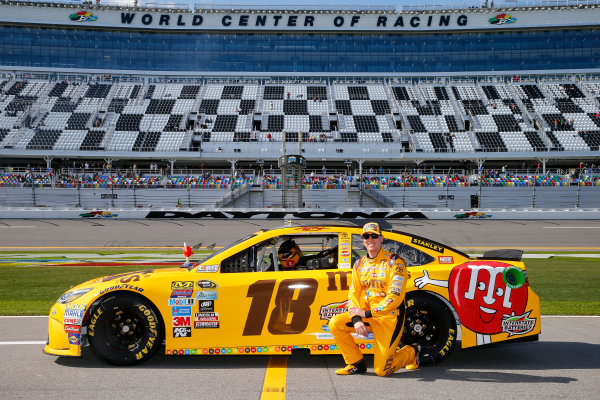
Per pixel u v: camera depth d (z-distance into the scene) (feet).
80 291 14.60
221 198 110.32
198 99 158.61
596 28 174.09
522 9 174.09
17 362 14.48
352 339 13.21
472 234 72.59
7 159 134.92
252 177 122.01
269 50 180.04
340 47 180.24
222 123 144.77
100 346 14.02
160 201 109.09
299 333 14.05
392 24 178.19
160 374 13.39
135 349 14.01
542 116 144.87
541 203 109.70
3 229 75.82
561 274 36.55
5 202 106.22
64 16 172.76
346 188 113.91
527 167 139.13
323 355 15.37
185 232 73.72
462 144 133.28
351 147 131.95
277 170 136.15
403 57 180.04
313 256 16.03
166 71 176.24
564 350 16.14
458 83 168.76
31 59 172.35
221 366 14.17
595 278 34.47
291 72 178.09
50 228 77.05
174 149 130.52
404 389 12.17
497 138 135.03
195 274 14.47
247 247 14.96
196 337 14.05
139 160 138.10
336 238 15.58
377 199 112.57
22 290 29.14
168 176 123.24
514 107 150.92
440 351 14.07
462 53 178.60
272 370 13.80
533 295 14.49
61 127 135.85
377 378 13.08
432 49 179.52
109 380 12.84
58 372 13.53
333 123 147.43
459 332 18.44
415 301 14.20
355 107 155.53
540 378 13.14
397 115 150.00
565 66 175.32
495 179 114.21
